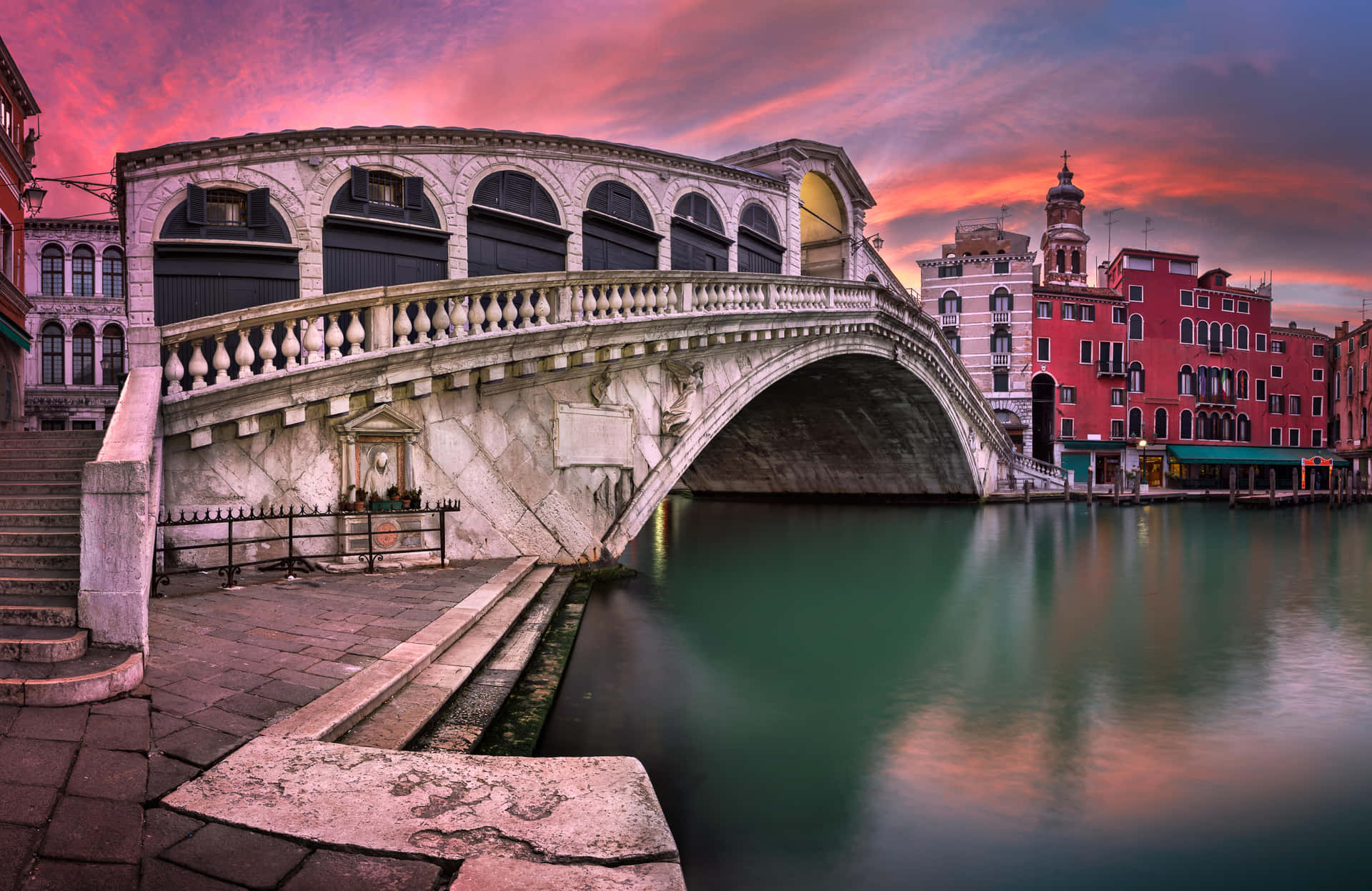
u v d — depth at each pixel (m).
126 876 2.62
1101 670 8.98
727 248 20.02
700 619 11.15
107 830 2.91
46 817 2.94
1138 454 46.91
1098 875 4.34
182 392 8.56
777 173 22.11
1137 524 28.70
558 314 12.02
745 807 5.20
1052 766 6.00
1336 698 7.85
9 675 4.13
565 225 16.25
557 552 12.46
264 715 4.23
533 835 3.12
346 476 9.82
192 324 8.61
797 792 5.43
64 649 4.46
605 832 3.17
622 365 13.59
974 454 34.91
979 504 35.78
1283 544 22.55
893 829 4.93
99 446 9.00
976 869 4.46
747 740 6.45
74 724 3.84
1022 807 5.27
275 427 9.36
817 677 8.50
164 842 2.87
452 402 10.94
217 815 3.11
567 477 12.55
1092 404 46.00
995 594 14.20
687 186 18.81
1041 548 21.05
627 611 11.15
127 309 12.60
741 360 16.95
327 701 4.53
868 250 27.25
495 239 15.30
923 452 34.22
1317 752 6.34
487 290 10.99
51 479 7.88
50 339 32.97
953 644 10.25
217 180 12.95
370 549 9.43
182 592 7.51
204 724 4.01
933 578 15.91
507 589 9.32
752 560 18.17
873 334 22.83
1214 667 9.07
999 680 8.48
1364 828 4.98
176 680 4.65
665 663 8.70
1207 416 48.78
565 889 2.71
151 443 6.33
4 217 18.03
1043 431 46.44
